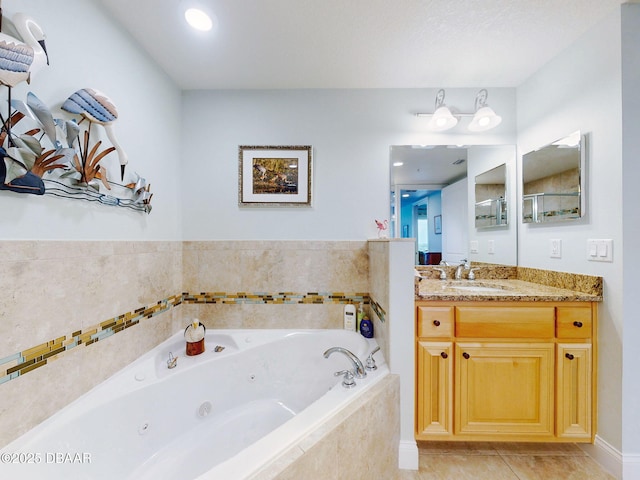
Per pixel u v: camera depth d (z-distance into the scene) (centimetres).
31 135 83
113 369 118
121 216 124
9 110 76
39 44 83
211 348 159
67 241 97
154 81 150
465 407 132
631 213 117
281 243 178
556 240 150
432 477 123
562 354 129
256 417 145
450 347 133
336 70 160
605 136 124
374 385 116
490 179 182
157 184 152
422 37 134
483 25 126
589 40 130
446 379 132
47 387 90
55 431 86
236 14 119
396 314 128
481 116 161
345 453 94
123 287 125
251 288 178
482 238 183
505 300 131
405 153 181
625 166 117
